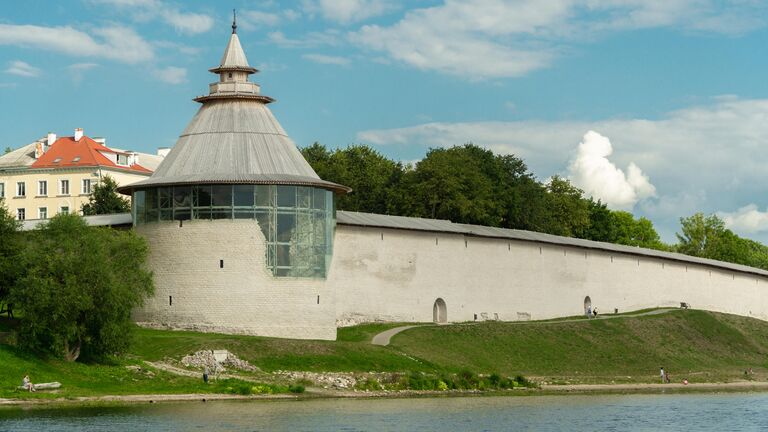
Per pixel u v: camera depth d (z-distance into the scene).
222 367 83.88
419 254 110.44
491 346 104.19
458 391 88.19
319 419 69.56
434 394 85.62
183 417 68.06
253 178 94.25
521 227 148.50
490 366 99.44
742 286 156.25
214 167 96.00
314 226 96.00
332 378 85.00
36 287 78.00
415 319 109.31
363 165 154.75
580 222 165.62
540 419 74.31
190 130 99.31
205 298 93.69
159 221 95.75
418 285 110.00
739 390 100.25
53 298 77.88
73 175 155.50
